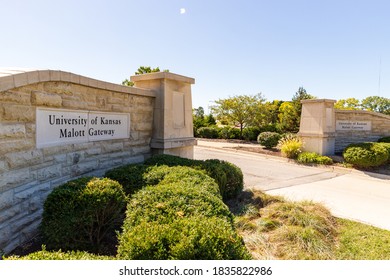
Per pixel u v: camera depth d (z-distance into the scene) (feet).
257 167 30.94
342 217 15.28
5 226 9.14
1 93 9.07
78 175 13.74
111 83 15.99
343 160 33.06
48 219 9.06
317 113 35.12
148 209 8.21
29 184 10.46
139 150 19.25
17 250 9.43
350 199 19.42
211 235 6.40
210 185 11.51
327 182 24.88
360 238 12.07
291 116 59.41
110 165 16.38
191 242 6.11
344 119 38.24
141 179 12.62
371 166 30.60
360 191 21.89
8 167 9.40
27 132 10.39
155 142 20.24
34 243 9.96
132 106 18.38
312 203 15.75
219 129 65.92
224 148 45.09
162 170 13.52
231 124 67.41
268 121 65.26
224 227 7.04
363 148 30.45
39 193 11.01
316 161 32.99
